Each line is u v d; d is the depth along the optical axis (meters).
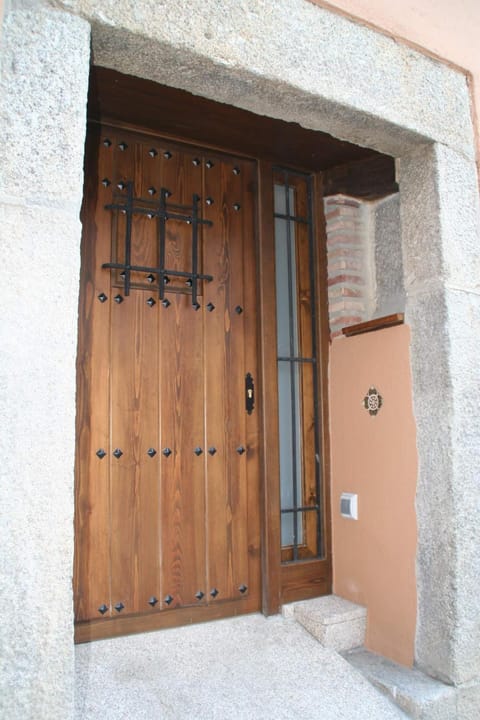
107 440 2.32
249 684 2.07
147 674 2.05
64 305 1.44
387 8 2.24
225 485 2.56
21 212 1.41
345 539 2.69
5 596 1.32
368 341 2.63
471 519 2.19
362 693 2.10
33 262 1.42
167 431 2.45
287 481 2.76
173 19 1.71
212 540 2.50
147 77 1.86
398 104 2.21
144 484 2.38
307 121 2.17
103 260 2.40
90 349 2.33
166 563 2.38
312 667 2.23
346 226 2.88
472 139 2.45
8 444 1.35
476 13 2.58
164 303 2.51
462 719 2.09
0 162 1.40
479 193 2.44
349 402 2.73
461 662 2.11
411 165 2.42
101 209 2.42
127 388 2.38
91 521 2.26
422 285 2.34
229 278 2.69
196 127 2.51
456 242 2.31
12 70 1.44
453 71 2.43
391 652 2.38
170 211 2.57
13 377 1.37
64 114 1.49
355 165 2.84
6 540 1.33
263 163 2.79
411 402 2.37
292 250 2.91
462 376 2.23
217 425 2.57
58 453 1.40
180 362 2.51
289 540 2.73
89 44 1.57
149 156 2.55
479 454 2.24
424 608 2.25
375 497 2.54
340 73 2.05
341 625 2.45
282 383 2.80
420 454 2.32
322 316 2.90
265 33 1.89
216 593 2.48
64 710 1.35
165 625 2.35
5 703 1.29
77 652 2.12
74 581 2.20
